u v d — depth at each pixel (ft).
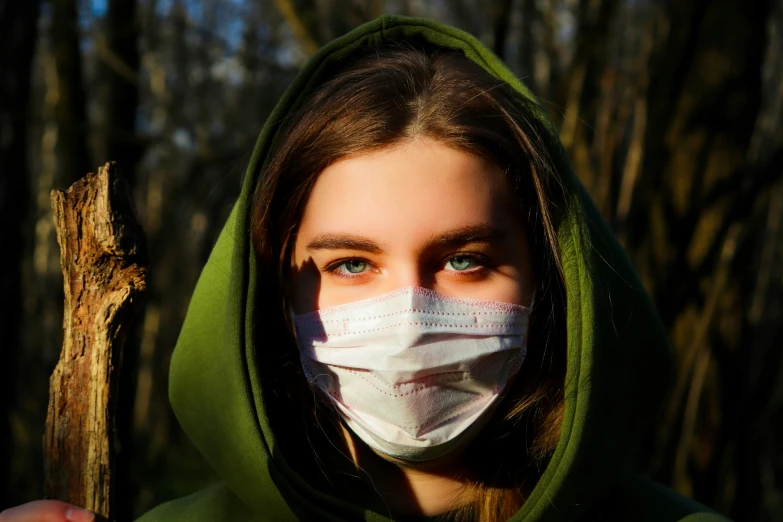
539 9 22.68
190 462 26.43
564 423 4.83
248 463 4.98
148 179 40.19
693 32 12.51
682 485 12.87
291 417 5.41
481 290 4.79
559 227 4.98
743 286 12.70
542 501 4.82
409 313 4.66
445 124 4.59
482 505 5.12
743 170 12.44
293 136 4.82
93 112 28.76
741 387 12.79
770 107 26.68
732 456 12.96
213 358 5.34
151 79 36.14
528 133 4.94
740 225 12.55
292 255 5.03
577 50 13.88
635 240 12.74
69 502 4.47
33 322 29.12
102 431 4.51
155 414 40.60
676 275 12.56
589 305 4.85
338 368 4.95
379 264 4.74
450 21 30.22
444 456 5.08
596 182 13.60
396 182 4.56
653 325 5.64
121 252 4.56
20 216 15.08
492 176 4.70
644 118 12.72
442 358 4.74
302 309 4.97
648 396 5.60
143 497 22.16
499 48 16.40
